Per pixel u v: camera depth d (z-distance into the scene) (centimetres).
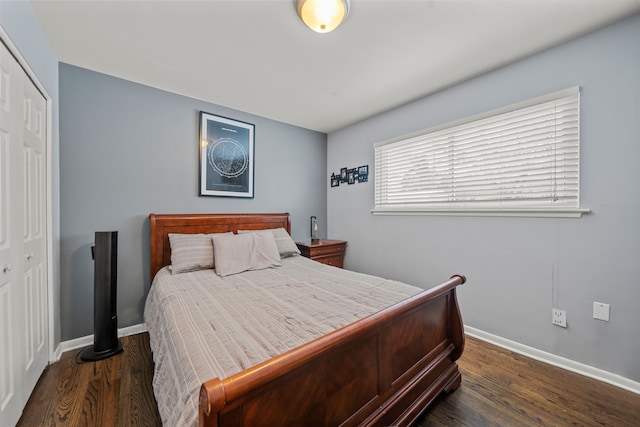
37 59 159
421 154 272
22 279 141
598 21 162
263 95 265
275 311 141
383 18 159
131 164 237
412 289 179
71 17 158
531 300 200
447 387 153
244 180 307
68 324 209
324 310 142
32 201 156
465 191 238
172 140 258
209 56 199
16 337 133
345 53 195
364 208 336
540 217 195
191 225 262
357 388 107
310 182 372
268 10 154
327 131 382
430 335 148
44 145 175
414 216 278
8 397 125
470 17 158
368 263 330
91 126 219
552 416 140
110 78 227
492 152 220
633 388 159
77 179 213
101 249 199
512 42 182
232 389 67
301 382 89
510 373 178
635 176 159
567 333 184
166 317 141
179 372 97
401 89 251
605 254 169
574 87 177
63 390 159
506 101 210
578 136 178
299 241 360
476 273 230
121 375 175
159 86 246
